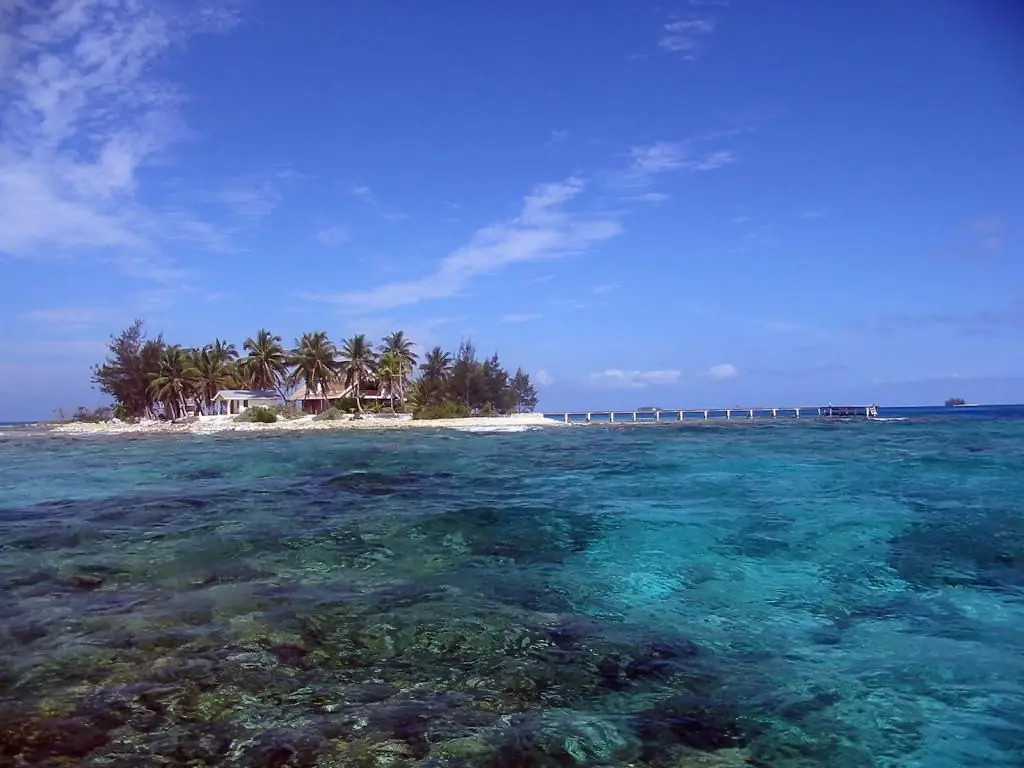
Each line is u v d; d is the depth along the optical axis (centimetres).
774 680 497
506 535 980
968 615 641
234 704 452
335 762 380
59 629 593
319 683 486
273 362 8188
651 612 649
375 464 2169
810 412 9544
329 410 7194
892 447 2473
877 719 439
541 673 507
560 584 741
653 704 457
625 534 975
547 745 402
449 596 694
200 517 1155
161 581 756
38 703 452
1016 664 526
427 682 490
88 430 7094
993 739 414
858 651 553
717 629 605
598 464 2025
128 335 8038
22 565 831
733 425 5703
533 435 4256
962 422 5678
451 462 2205
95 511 1250
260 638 572
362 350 7638
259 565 827
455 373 8225
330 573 790
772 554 862
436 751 392
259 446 3397
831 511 1125
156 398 7562
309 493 1453
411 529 1018
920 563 816
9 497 1522
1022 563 815
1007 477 1541
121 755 388
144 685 480
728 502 1230
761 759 391
